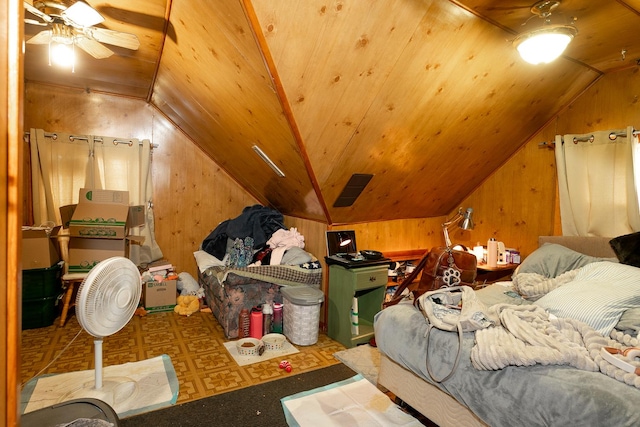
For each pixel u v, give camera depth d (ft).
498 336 5.28
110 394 6.97
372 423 6.46
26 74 10.99
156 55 9.45
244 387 7.60
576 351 4.83
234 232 11.85
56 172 11.86
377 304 10.63
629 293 6.42
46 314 10.43
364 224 11.59
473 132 9.68
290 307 9.96
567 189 10.06
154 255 13.23
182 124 13.11
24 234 10.11
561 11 6.37
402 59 6.77
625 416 3.87
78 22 6.52
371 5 5.68
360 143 8.42
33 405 6.63
